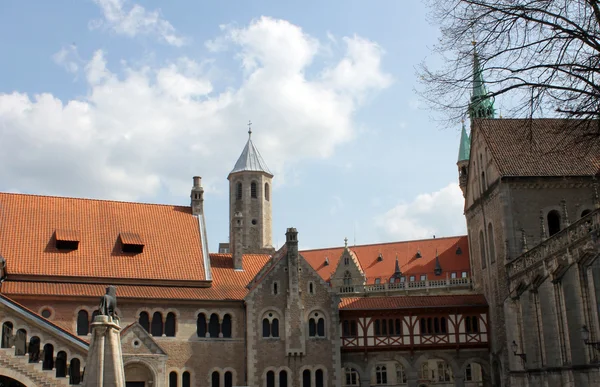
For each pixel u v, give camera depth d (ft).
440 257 295.48
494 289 187.32
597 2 65.98
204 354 177.78
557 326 137.69
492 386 188.44
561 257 134.92
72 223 188.65
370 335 191.42
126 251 187.11
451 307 192.34
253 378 177.37
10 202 187.83
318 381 181.98
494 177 183.73
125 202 203.51
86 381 99.30
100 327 101.50
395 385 274.57
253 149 330.54
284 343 181.47
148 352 161.68
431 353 191.21
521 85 68.90
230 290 187.93
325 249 326.44
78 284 174.19
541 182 176.86
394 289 282.36
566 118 68.95
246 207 319.27
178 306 179.32
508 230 174.29
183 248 194.70
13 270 169.27
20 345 147.23
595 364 123.03
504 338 178.09
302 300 185.78
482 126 193.57
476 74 69.15
